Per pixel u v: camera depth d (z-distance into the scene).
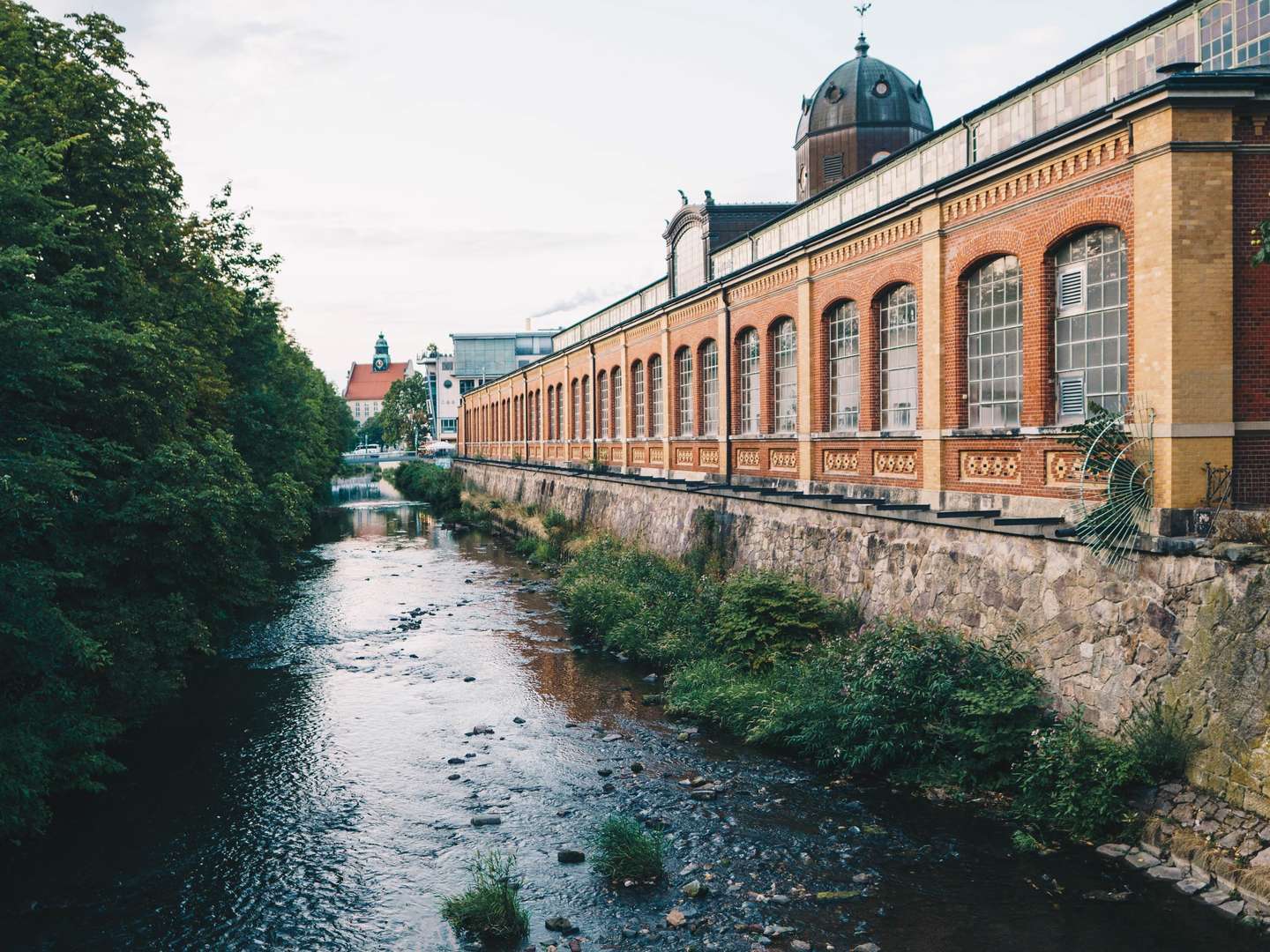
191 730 13.81
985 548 11.72
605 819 10.23
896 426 14.80
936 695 10.74
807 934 7.55
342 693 15.67
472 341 92.25
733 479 21.16
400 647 18.95
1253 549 8.12
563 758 12.23
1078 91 11.58
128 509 13.04
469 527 44.94
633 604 19.08
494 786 11.34
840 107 27.91
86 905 8.68
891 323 14.88
